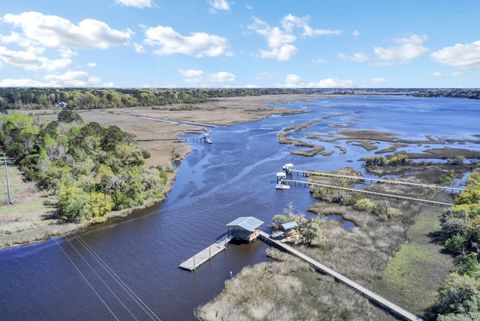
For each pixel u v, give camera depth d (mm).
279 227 53062
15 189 70375
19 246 49688
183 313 35312
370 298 36562
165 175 77750
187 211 62844
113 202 62250
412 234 51906
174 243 50594
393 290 37875
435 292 37219
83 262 45500
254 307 35344
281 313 34406
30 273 42938
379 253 45906
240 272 42250
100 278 41688
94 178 71000
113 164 81188
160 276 42094
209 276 42125
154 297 38000
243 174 86750
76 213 56875
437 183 77938
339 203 65688
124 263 45188
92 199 59156
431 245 47969
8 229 53250
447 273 40844
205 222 57969
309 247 48344
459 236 45438
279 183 76938
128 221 58438
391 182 77312
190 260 45125
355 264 43094
